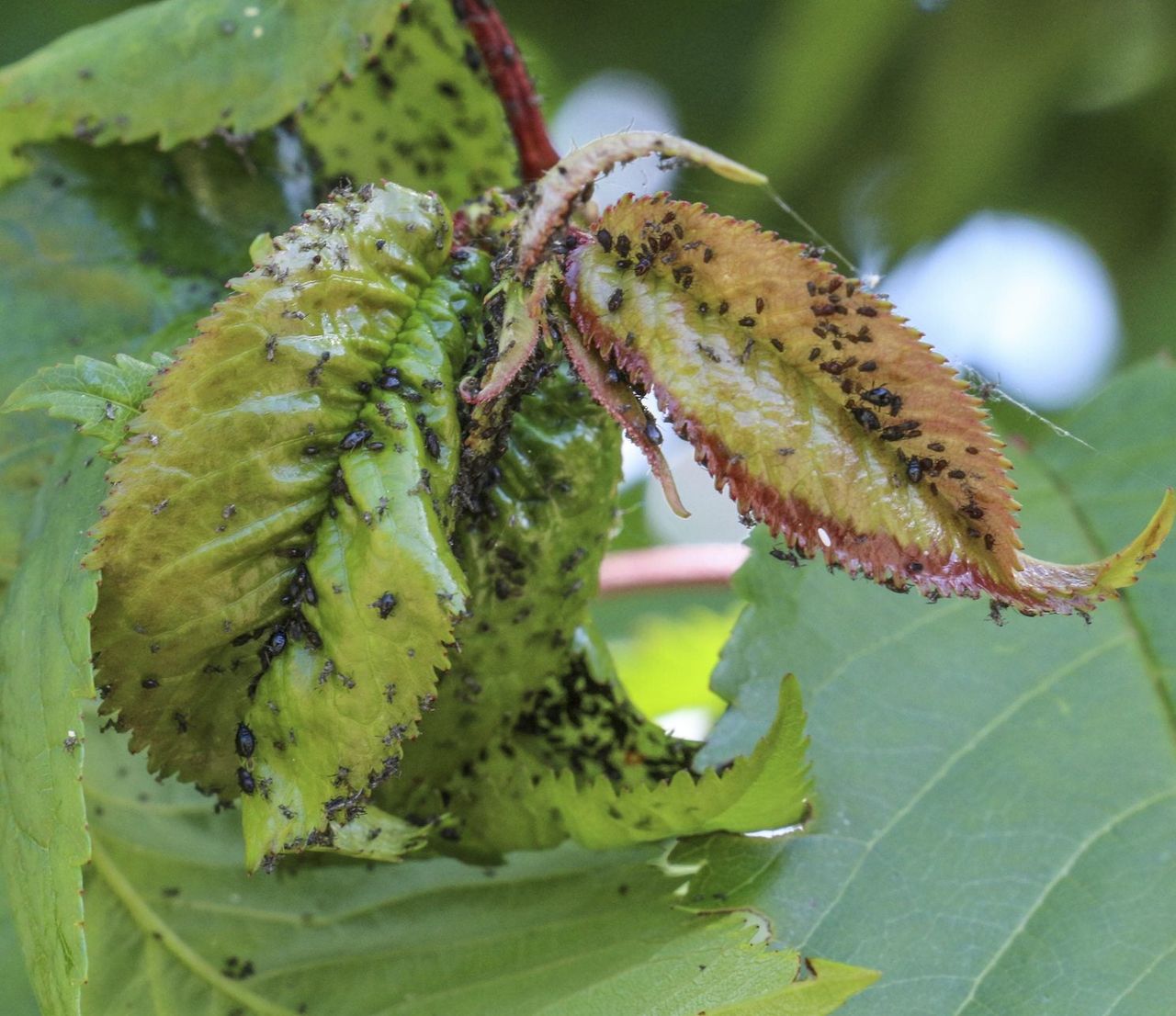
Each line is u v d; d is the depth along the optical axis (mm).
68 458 326
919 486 306
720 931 323
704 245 306
